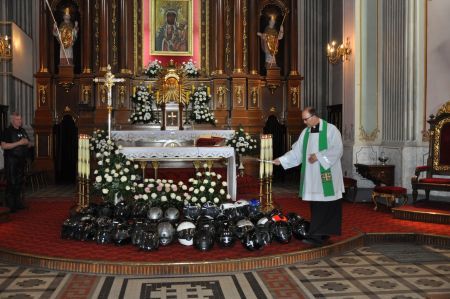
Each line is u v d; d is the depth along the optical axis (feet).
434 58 38.01
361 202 37.24
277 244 24.13
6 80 50.90
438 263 22.61
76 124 53.42
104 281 19.99
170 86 51.52
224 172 40.04
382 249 25.29
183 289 19.08
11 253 22.65
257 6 55.11
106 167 28.50
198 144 38.70
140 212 26.48
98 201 34.22
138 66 53.83
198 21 54.60
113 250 23.04
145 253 22.50
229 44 54.49
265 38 55.11
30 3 54.80
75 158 53.88
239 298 18.07
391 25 40.47
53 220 30.50
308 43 57.11
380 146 41.98
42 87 53.01
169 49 54.29
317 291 18.74
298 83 55.21
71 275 20.77
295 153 24.14
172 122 51.03
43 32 53.11
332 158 22.71
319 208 23.48
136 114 51.65
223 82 53.47
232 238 23.20
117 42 53.52
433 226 28.40
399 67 39.52
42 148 52.70
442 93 37.60
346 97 44.60
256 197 37.45
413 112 38.73
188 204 26.86
